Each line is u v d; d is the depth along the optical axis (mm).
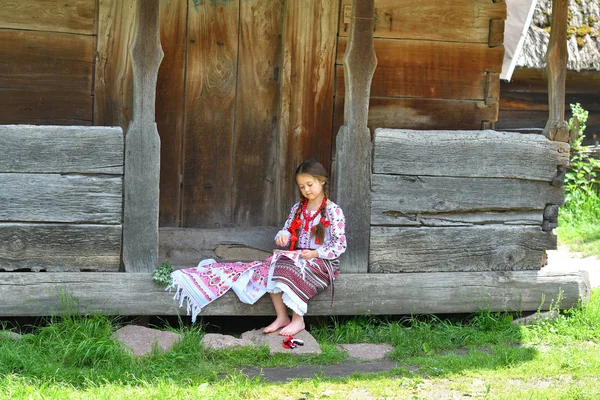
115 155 5113
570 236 9836
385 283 5590
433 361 4965
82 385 4312
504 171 5738
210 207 6191
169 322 5664
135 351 4848
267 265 5391
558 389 4480
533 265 5930
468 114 6414
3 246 5004
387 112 6262
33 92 5633
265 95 6207
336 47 6129
